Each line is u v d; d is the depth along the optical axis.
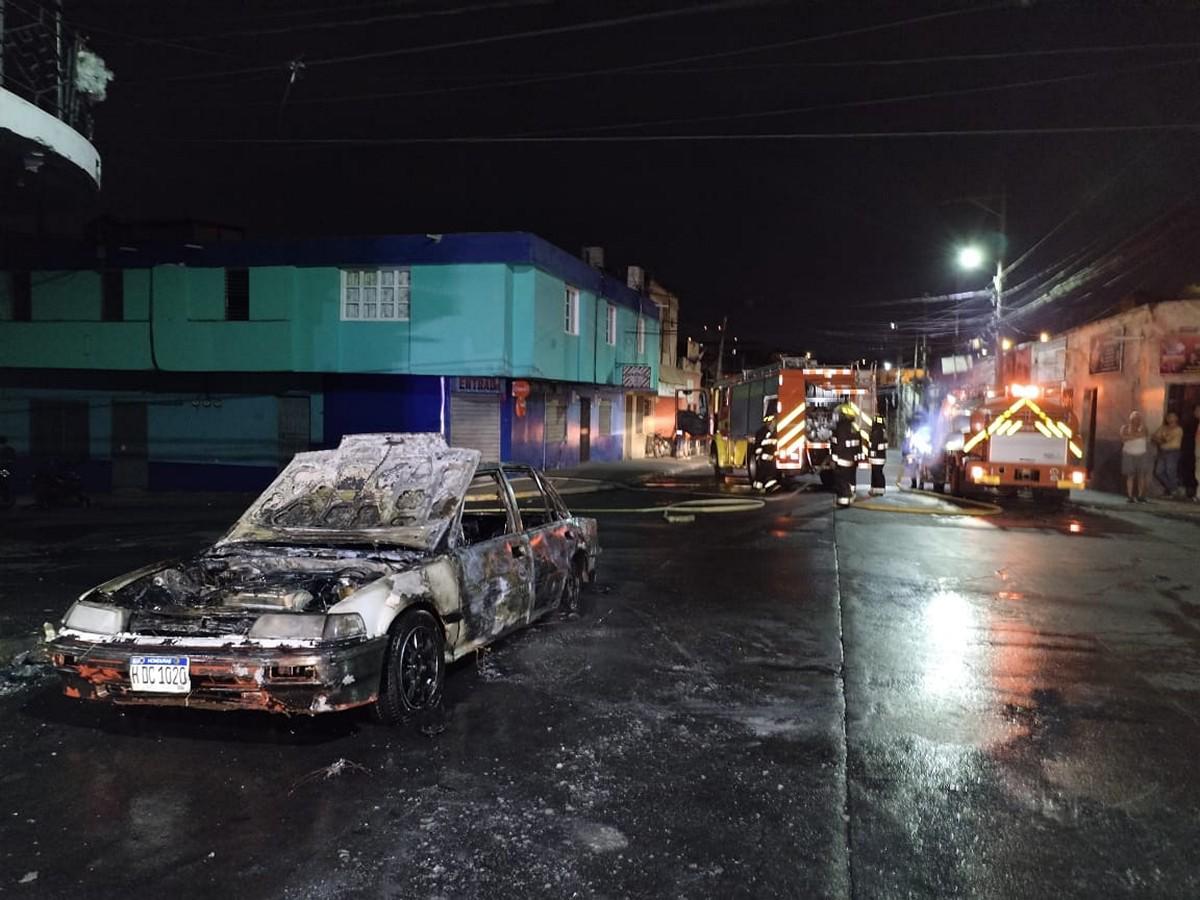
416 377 22.50
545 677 5.82
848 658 6.30
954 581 9.18
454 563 5.49
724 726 4.94
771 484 19.53
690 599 8.20
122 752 4.57
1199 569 9.97
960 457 17.73
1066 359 23.56
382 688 4.77
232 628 4.63
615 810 3.90
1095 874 3.40
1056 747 4.68
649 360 35.41
